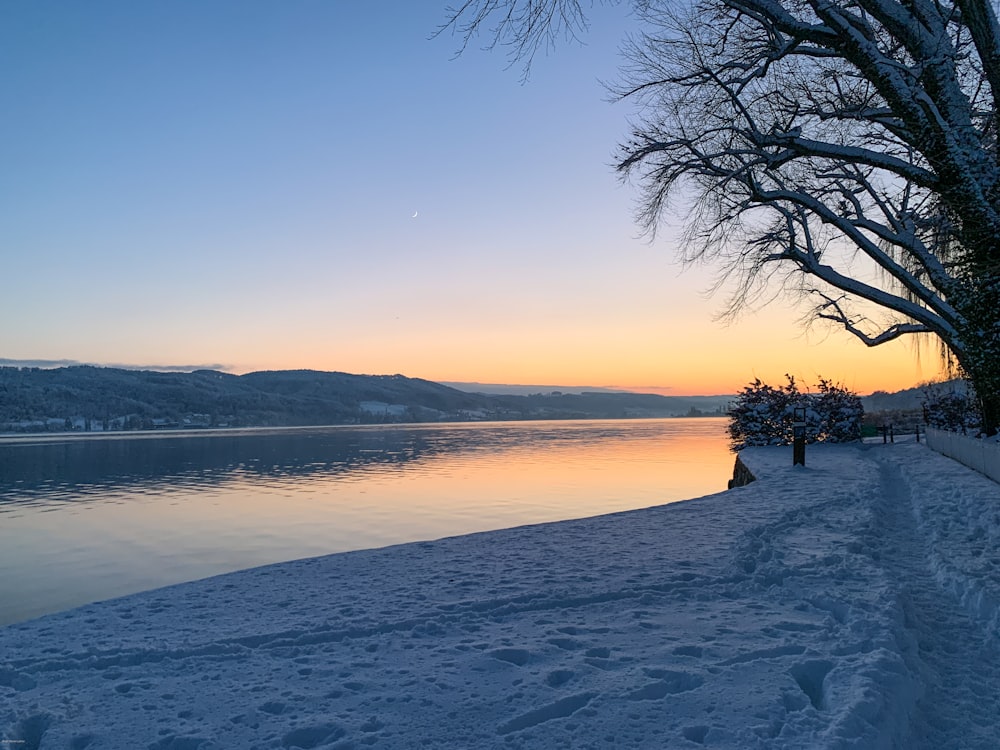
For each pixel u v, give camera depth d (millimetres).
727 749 3598
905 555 9172
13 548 21000
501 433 159000
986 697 4672
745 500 14039
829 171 18484
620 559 8656
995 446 15734
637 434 139000
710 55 13383
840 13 10055
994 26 9812
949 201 10852
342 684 4613
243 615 6445
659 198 15602
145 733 3912
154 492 37906
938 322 15852
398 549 9711
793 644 5238
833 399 34625
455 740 3781
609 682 4543
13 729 3963
